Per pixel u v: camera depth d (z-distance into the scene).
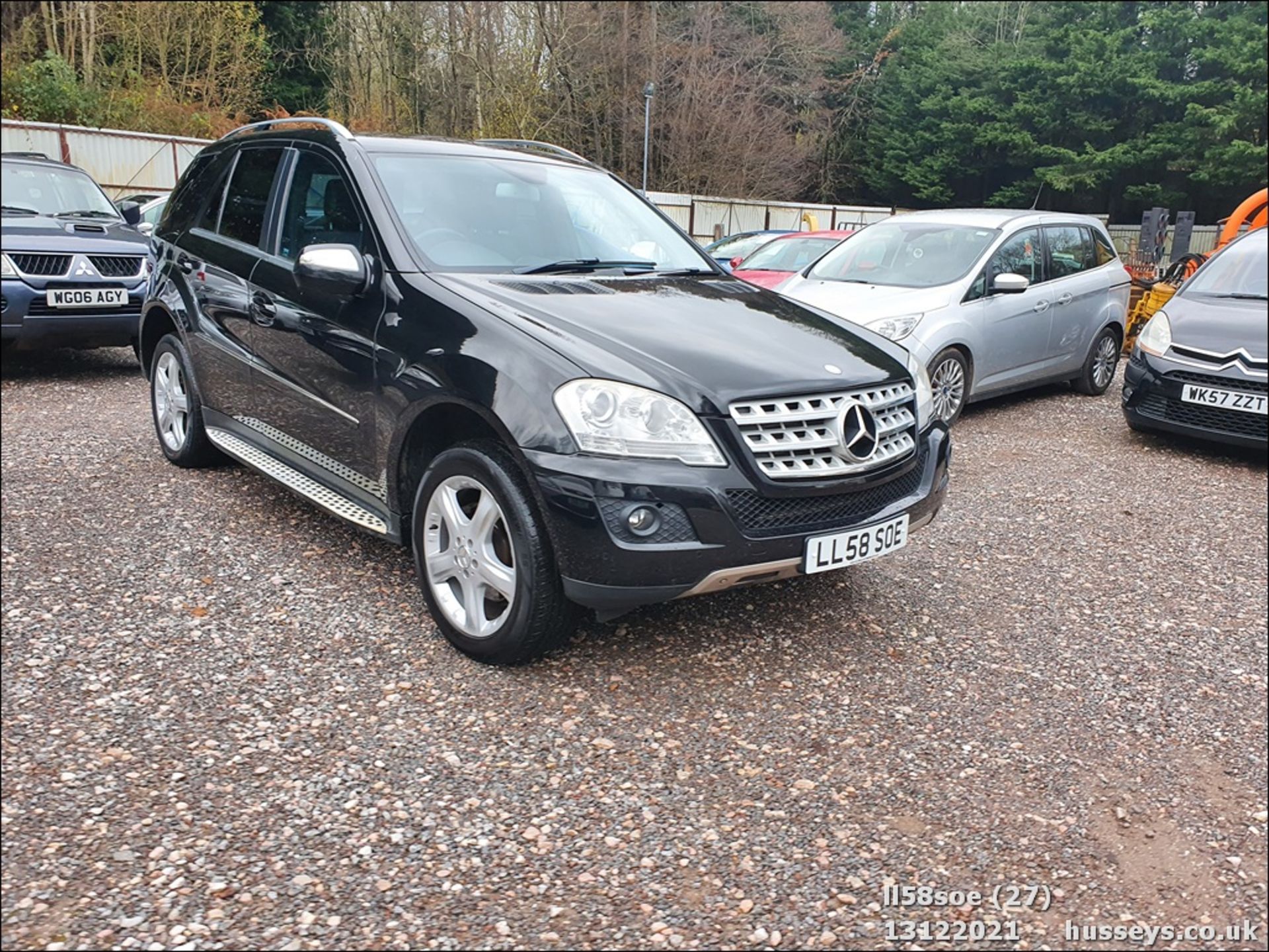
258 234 4.44
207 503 4.66
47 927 2.04
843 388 3.19
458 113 28.12
